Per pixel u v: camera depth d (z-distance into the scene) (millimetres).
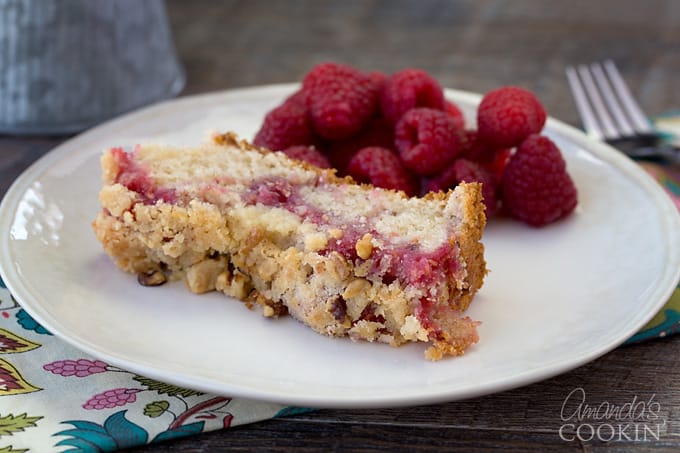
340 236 380
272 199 399
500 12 635
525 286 396
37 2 473
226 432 355
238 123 468
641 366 374
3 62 482
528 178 419
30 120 491
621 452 352
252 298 391
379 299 375
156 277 397
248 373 362
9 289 381
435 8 642
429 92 438
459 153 429
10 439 348
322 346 374
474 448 352
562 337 372
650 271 392
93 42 489
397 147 432
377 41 596
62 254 402
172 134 459
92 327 374
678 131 482
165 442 352
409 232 382
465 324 371
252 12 630
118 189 396
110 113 504
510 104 427
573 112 514
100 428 352
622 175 435
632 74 559
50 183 426
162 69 522
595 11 632
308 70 559
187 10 630
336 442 354
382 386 355
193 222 391
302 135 437
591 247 412
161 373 351
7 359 372
